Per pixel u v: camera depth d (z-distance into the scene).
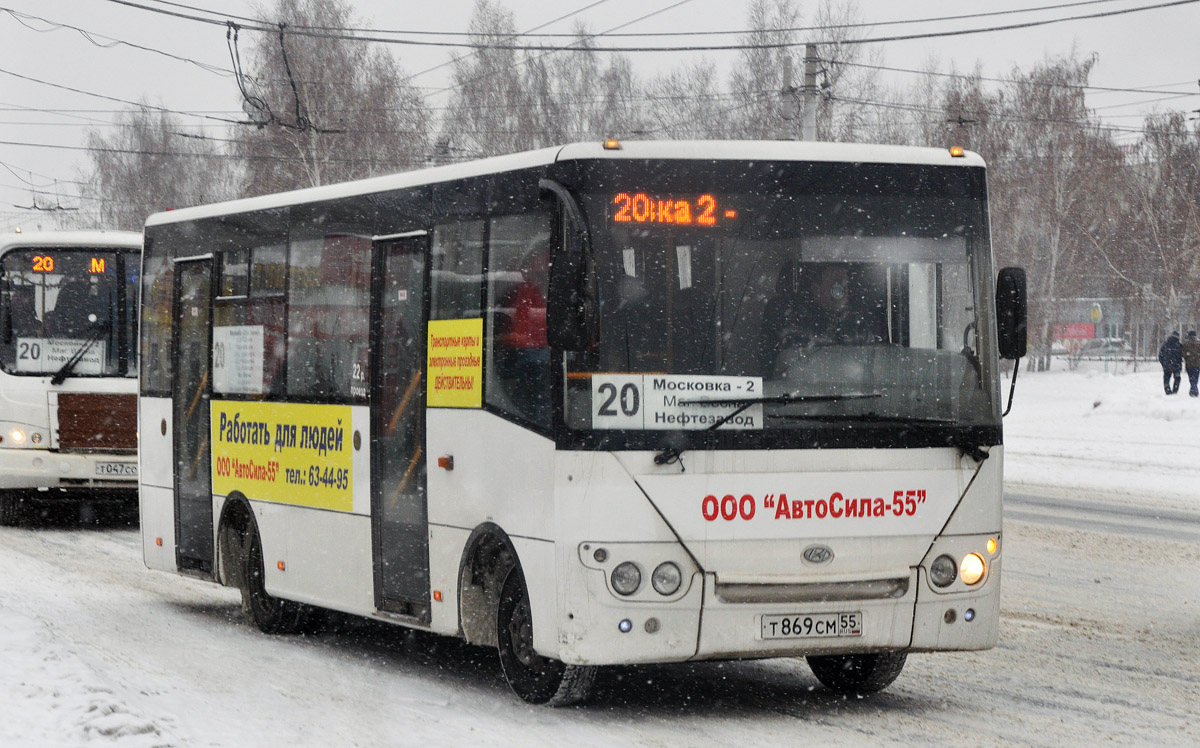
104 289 19.22
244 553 11.82
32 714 6.78
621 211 8.01
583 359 7.93
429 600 9.38
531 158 8.52
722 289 8.05
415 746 7.27
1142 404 33.56
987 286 8.41
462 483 8.98
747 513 7.92
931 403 8.23
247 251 11.91
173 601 13.11
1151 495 21.02
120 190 78.38
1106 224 68.12
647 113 64.06
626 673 9.60
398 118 57.91
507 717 8.13
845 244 8.20
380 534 9.93
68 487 18.89
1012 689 8.96
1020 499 20.58
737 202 8.12
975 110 65.75
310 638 11.34
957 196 8.42
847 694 8.87
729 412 7.95
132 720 6.71
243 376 11.86
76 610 12.28
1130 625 11.19
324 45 56.03
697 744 7.47
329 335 10.64
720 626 7.87
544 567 8.12
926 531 8.15
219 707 8.04
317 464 10.73
